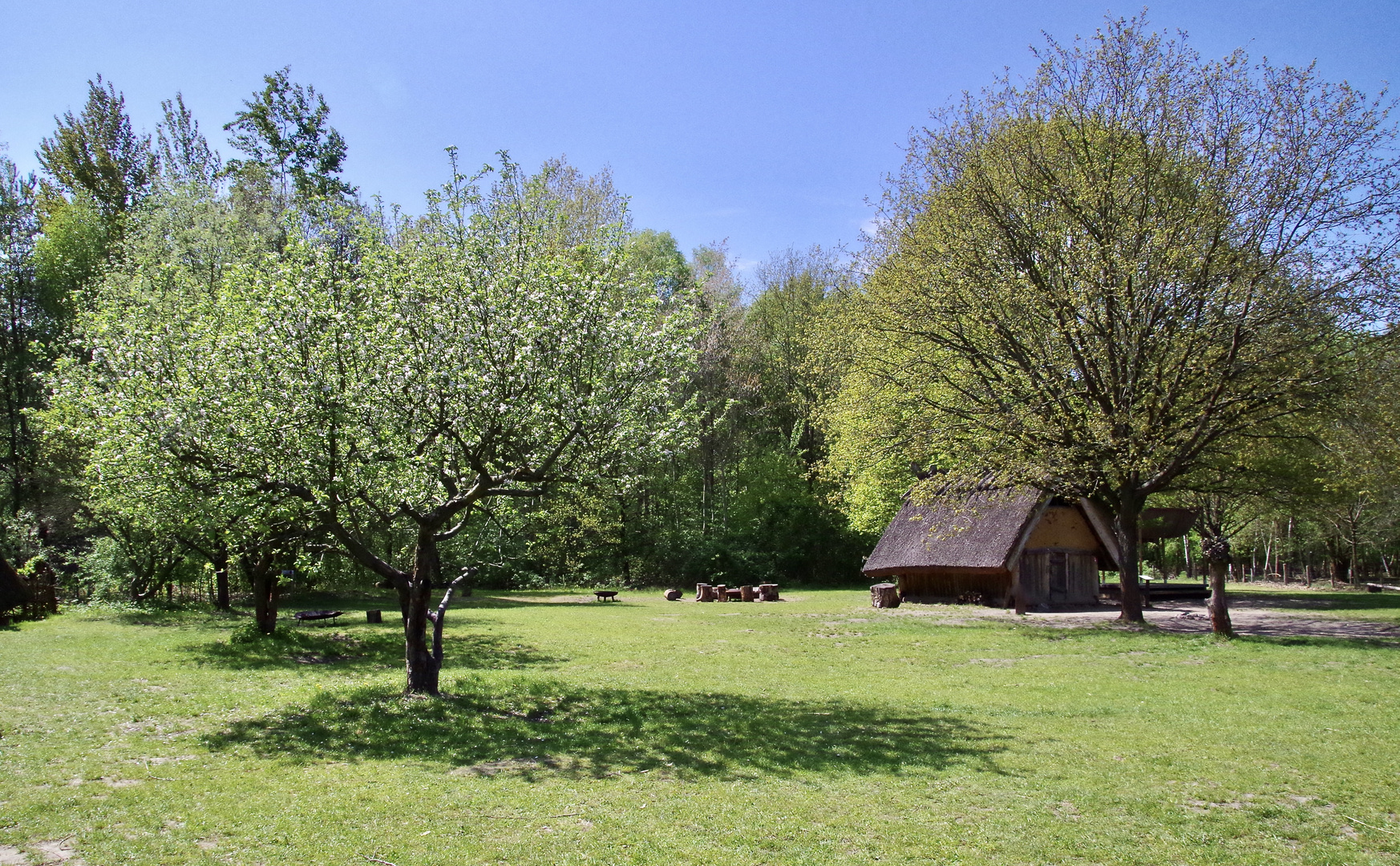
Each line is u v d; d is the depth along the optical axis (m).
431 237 13.38
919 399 26.41
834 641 21.17
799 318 54.91
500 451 13.35
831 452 38.75
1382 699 12.82
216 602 33.16
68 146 43.47
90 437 14.32
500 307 12.47
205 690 13.90
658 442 13.25
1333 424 21.80
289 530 14.41
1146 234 22.16
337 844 6.89
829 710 12.35
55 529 33.56
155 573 30.80
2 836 7.01
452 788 8.45
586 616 29.28
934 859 6.63
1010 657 18.16
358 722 11.32
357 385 11.73
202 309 13.15
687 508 51.78
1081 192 22.80
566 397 12.31
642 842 6.95
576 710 12.36
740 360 50.53
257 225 27.66
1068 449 22.62
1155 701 12.80
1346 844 6.95
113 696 13.27
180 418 11.27
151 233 25.12
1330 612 28.72
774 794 8.27
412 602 13.19
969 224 24.95
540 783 8.66
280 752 9.91
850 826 7.34
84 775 8.91
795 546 50.56
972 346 25.17
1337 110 20.61
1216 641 20.06
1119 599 33.75
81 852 6.68
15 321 37.84
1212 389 22.03
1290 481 24.39
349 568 37.34
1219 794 8.26
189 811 7.70
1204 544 21.09
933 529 28.61
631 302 13.72
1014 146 24.66
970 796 8.18
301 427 11.67
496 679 14.59
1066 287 23.02
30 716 11.78
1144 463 21.59
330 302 12.42
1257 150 21.33
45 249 37.75
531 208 13.55
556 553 46.94
